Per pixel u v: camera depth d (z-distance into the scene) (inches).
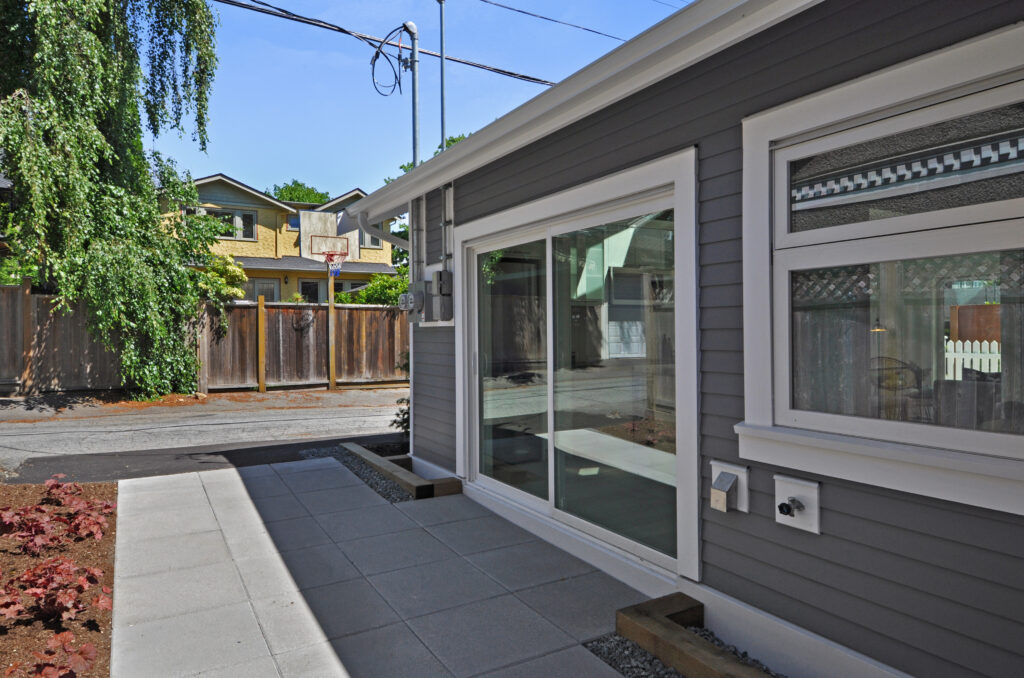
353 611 123.1
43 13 344.2
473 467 205.6
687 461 119.2
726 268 112.0
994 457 78.3
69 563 137.1
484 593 131.2
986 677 78.2
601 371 147.1
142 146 421.4
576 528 154.9
